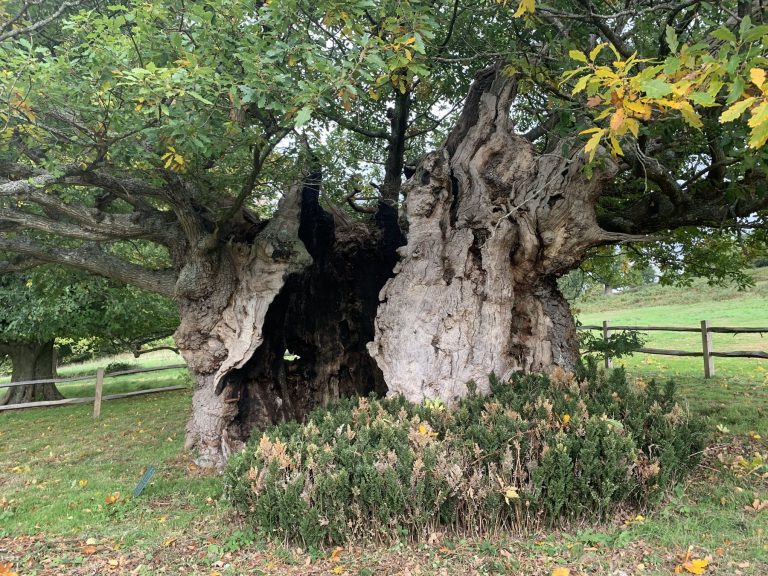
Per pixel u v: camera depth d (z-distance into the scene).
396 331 5.35
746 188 5.27
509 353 5.44
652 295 31.75
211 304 6.15
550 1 5.41
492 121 5.87
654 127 4.65
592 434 3.79
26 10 5.23
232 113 4.81
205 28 4.15
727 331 9.95
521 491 3.59
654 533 3.61
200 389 6.32
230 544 3.76
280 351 6.74
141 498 5.04
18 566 3.67
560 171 5.05
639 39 5.43
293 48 4.05
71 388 16.34
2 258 8.70
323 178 7.42
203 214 6.35
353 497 3.56
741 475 4.62
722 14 5.12
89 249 6.91
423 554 3.43
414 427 4.02
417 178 5.85
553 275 5.71
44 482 5.86
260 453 3.94
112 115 4.57
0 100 4.40
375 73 4.76
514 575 3.17
